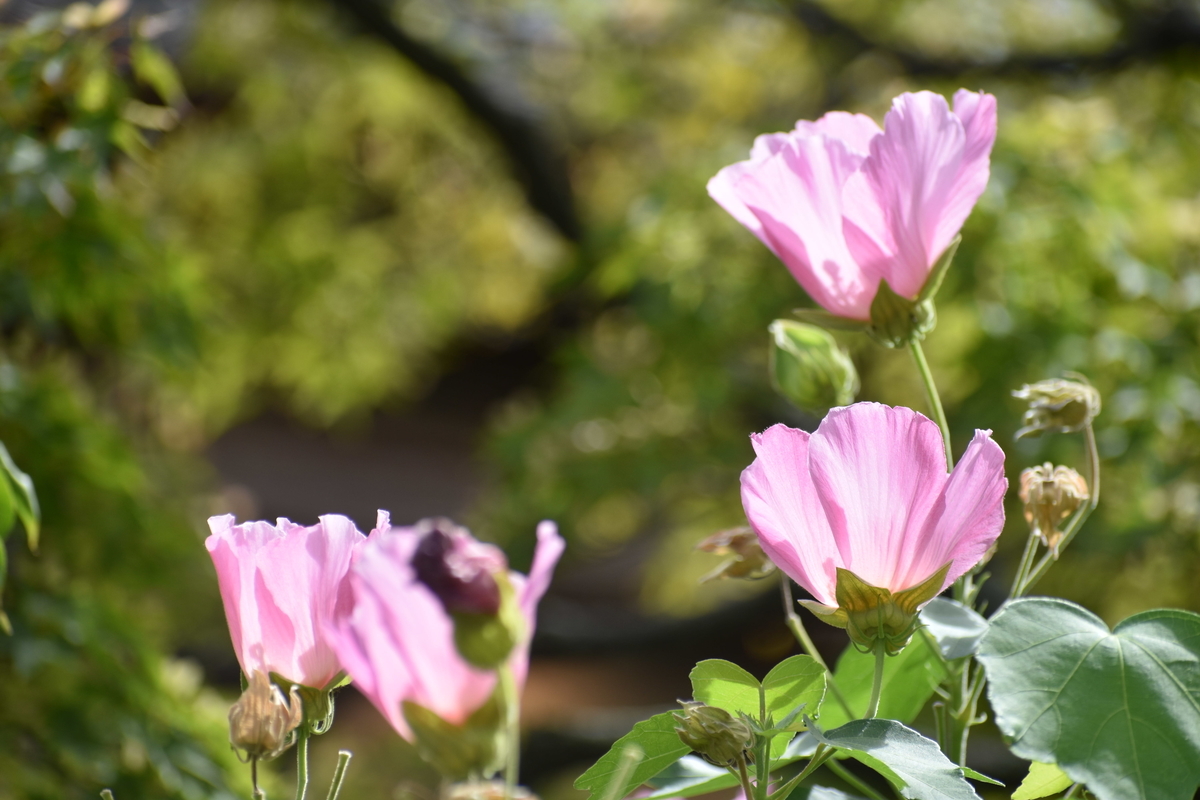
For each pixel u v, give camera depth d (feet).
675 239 19.62
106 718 9.41
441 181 35.40
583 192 33.42
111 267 10.62
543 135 28.84
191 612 14.73
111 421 12.81
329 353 30.68
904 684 5.29
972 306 14.88
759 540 4.91
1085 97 20.77
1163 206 16.31
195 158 31.01
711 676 4.99
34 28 9.38
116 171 10.18
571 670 39.04
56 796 8.91
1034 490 5.21
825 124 5.38
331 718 4.91
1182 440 13.43
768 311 18.74
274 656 4.88
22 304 10.02
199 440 28.27
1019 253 15.14
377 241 32.76
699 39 29.76
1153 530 12.38
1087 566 13.64
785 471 4.89
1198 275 15.06
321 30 33.01
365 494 49.16
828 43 24.76
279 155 33.27
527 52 31.22
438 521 4.58
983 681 5.16
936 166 5.18
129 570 11.80
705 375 19.70
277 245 31.30
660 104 30.27
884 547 4.88
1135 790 4.78
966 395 15.05
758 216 5.26
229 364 28.86
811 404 5.58
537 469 21.21
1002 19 24.62
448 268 33.76
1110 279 15.20
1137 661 4.86
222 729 9.90
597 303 25.04
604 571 38.73
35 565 10.23
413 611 4.53
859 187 5.17
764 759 4.89
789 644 24.59
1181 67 20.62
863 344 18.60
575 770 22.43
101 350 12.91
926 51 23.95
